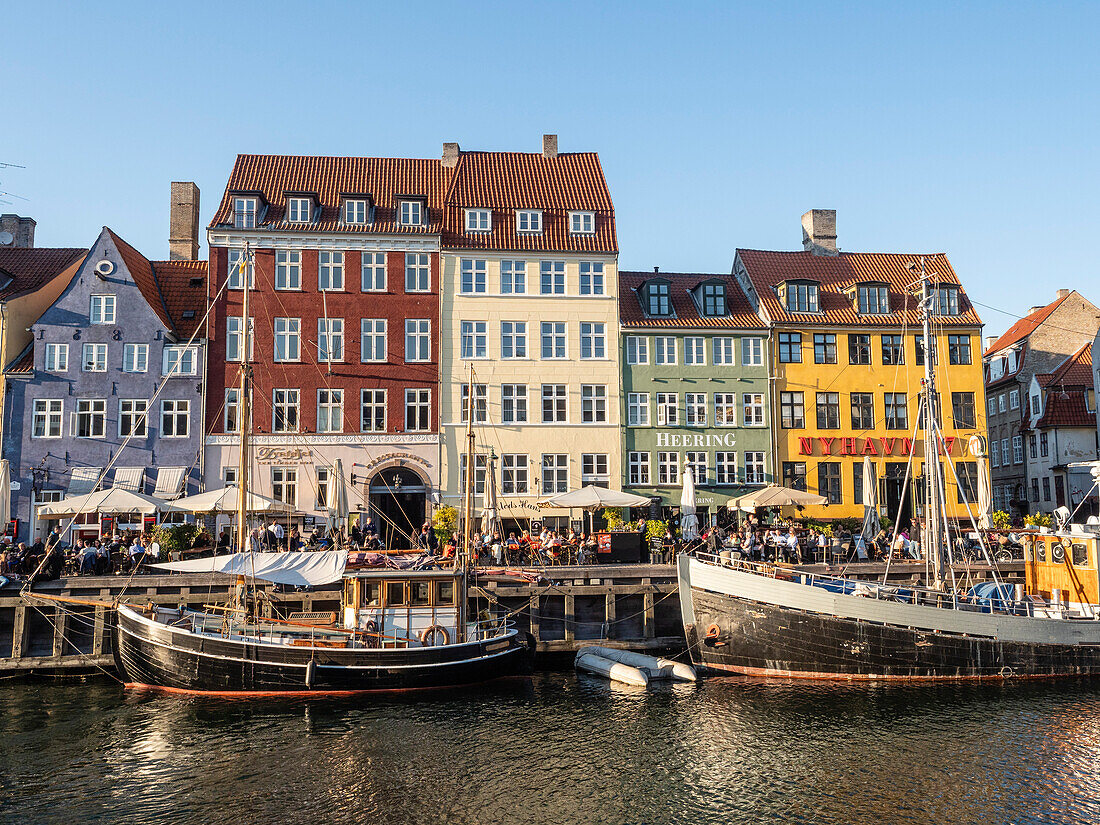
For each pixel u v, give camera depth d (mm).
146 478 36406
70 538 35156
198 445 37062
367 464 37875
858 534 36344
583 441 39281
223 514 35094
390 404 38406
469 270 39750
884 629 23891
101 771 17266
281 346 38156
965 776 17016
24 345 37938
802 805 15727
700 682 24141
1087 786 16516
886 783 16719
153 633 22922
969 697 22406
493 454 38750
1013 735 19344
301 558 23453
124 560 27438
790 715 20844
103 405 36875
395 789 16422
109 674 25422
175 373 37375
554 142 45125
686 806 15711
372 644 23453
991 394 56188
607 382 39781
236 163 41688
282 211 39469
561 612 27875
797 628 24219
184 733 19516
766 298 42469
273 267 38500
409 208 40062
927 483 27750
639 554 30297
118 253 37844
